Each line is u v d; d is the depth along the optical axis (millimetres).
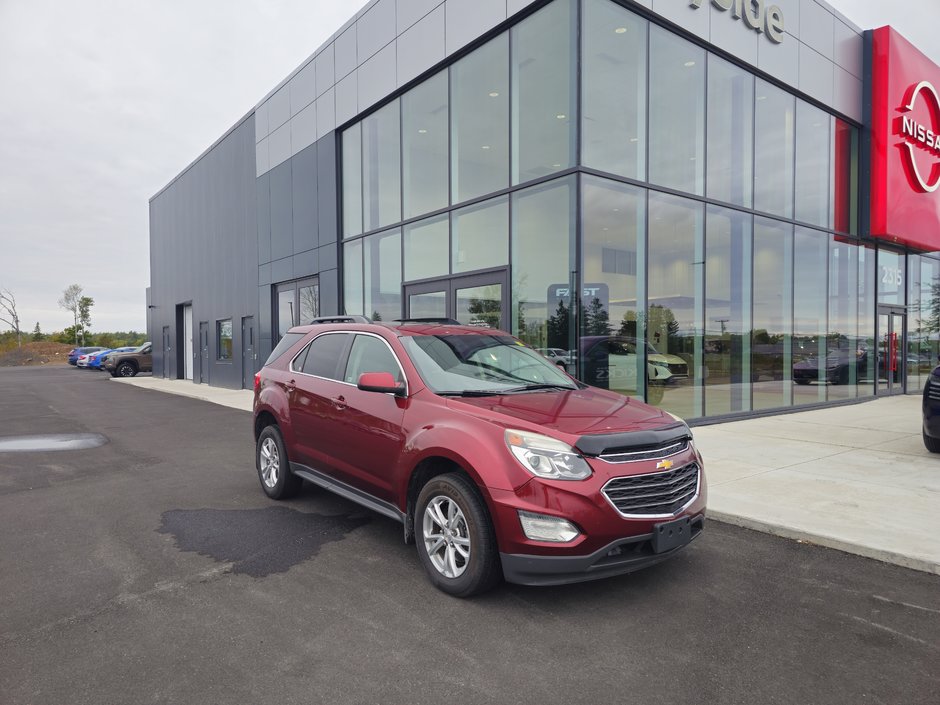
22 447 8906
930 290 17266
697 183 10242
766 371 11594
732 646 3027
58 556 4281
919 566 4008
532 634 3141
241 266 20219
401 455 3998
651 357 9445
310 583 3803
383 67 12820
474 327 5328
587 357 8547
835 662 2879
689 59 10109
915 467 6824
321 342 5547
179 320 26938
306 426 5230
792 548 4445
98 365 42531
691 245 10148
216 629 3191
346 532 4828
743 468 6777
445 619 3309
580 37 8484
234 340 20859
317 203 15602
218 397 17375
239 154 20109
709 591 3689
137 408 14531
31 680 2697
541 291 9109
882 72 13625
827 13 12852
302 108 16156
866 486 5961
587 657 2912
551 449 3316
